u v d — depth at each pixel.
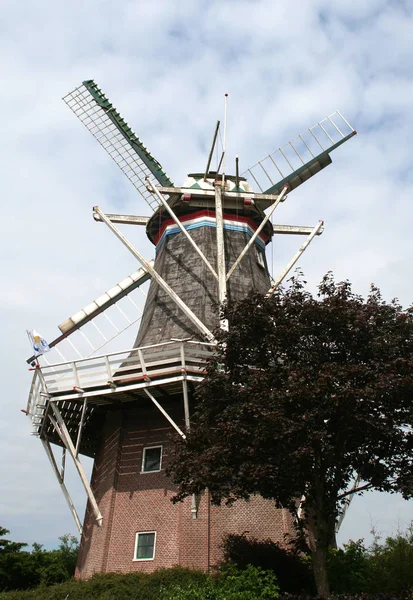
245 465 13.66
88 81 31.89
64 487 22.67
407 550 17.44
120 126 31.17
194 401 21.22
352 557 17.98
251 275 25.48
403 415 14.34
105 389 21.03
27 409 22.38
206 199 26.31
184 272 25.12
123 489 21.17
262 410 13.76
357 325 14.80
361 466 14.95
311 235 25.97
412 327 15.02
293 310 15.70
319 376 13.91
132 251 23.94
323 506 14.67
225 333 16.11
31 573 26.80
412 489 13.38
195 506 19.38
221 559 18.64
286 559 17.95
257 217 27.14
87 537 21.97
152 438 21.62
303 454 13.20
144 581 17.33
